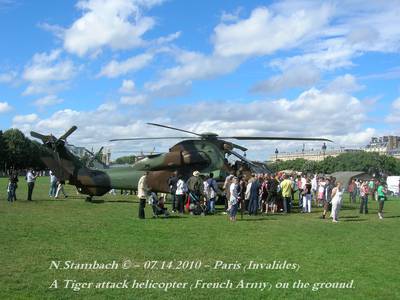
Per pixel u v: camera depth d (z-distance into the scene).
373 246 14.67
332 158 145.88
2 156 113.44
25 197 32.09
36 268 10.77
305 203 26.03
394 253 13.53
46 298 8.63
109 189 27.86
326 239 15.88
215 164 26.44
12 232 15.59
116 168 27.97
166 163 26.45
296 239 15.70
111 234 15.70
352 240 15.80
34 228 16.61
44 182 68.25
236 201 20.77
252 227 18.50
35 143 123.06
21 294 8.82
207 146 26.84
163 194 29.39
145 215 21.81
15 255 12.02
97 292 9.15
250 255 12.76
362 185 26.50
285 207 25.25
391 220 22.45
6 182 62.56
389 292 9.52
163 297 8.91
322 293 9.39
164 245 13.93
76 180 27.88
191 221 19.97
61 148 28.11
